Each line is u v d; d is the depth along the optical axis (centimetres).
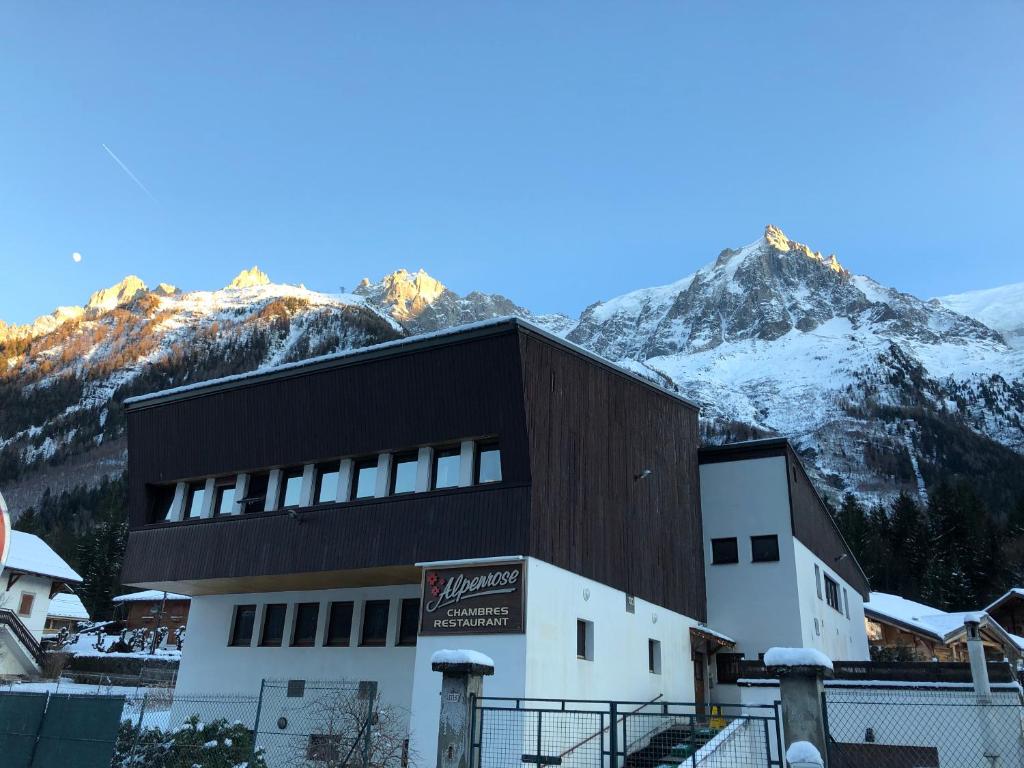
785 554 2750
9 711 1662
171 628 7275
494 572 1900
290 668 2370
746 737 1745
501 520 1934
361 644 2306
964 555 8244
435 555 1986
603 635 2112
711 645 2675
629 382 2541
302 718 2241
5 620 4106
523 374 1983
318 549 2170
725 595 2780
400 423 2138
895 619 4644
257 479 2425
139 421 2608
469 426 2033
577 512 2112
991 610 4597
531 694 1784
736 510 2864
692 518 2814
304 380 2308
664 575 2519
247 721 2342
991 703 1562
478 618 1881
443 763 1273
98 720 1516
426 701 1881
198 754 1633
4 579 5481
